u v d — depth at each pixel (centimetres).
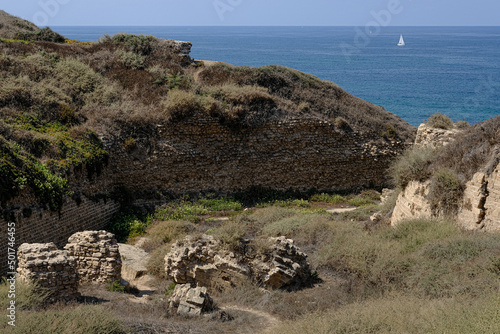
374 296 1190
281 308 1213
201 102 2873
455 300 978
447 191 1572
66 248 1472
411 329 858
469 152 1587
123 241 2217
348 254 1492
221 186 2886
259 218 2320
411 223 1593
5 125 2119
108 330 943
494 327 787
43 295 1142
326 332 905
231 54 15912
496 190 1407
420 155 1792
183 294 1189
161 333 980
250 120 2931
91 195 2362
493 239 1270
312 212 2586
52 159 2148
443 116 2439
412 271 1257
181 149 2786
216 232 1606
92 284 1430
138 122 2733
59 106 2608
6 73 2778
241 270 1412
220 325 1080
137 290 1490
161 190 2730
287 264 1414
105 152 2500
